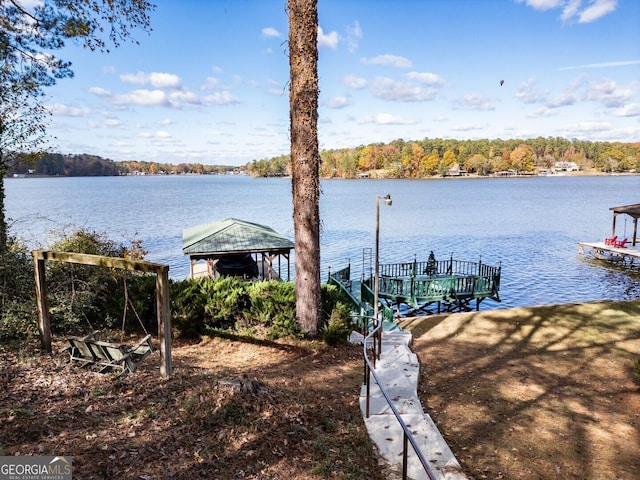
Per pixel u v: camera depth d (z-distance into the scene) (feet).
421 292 61.46
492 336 34.27
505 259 101.35
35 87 31.71
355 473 14.66
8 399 16.24
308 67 28.60
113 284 30.63
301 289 29.76
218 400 17.03
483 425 20.33
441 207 214.69
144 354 20.40
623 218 174.81
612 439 19.30
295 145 29.04
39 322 21.85
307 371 25.05
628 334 34.17
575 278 84.12
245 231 58.70
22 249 29.66
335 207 218.79
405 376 24.40
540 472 16.66
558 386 25.03
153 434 14.85
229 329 30.27
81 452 13.33
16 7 30.58
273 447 15.12
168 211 200.95
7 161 31.78
